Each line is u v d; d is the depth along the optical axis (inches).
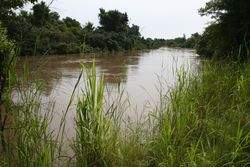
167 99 196.9
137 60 1103.6
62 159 142.1
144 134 163.3
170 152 126.5
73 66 767.1
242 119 158.1
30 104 117.2
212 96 178.4
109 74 633.0
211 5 714.8
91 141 125.7
